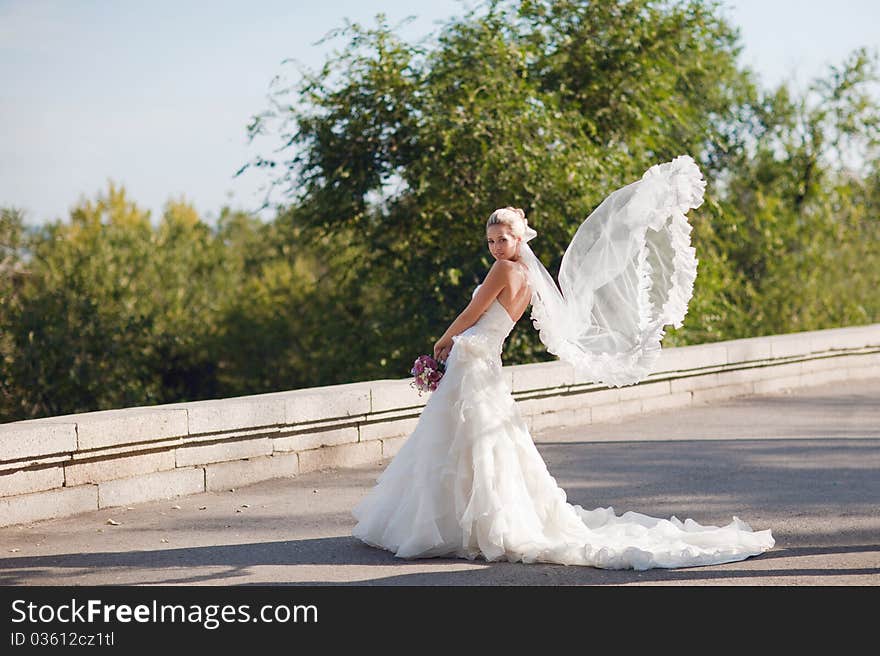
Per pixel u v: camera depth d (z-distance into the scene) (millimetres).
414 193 16875
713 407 11672
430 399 5785
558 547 5465
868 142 26391
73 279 25766
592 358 5875
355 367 20078
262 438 7711
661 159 19672
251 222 35062
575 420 10430
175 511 6754
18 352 23969
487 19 17406
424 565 5457
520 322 18406
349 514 6672
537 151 16203
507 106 16438
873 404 11805
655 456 8711
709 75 22078
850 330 14445
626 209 5953
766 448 9039
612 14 17891
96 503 6695
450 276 17109
